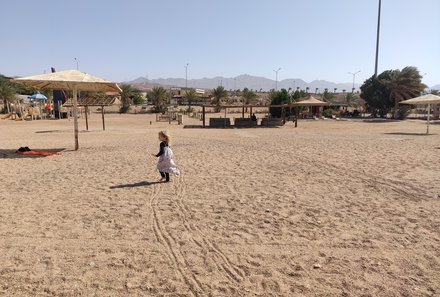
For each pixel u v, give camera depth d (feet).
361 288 12.37
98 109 233.14
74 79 44.80
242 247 15.84
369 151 46.26
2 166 36.04
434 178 29.63
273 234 17.35
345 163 37.14
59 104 141.90
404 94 150.20
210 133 77.25
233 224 18.75
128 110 208.23
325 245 16.05
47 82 46.01
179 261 14.49
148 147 50.21
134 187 26.81
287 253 15.23
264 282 12.82
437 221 19.13
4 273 13.52
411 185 27.20
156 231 17.75
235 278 13.12
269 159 39.86
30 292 12.19
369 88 161.89
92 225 18.58
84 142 57.41
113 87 51.83
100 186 27.14
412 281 12.84
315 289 12.33
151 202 22.81
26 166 35.96
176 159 39.86
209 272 13.58
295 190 25.90
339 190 25.90
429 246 15.87
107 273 13.50
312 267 13.96
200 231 17.76
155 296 11.91
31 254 15.16
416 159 39.45
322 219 19.52
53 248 15.76
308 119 144.15
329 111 162.50
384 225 18.56
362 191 25.59
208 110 237.04
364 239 16.70
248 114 196.75
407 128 95.35
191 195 24.53
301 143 55.67
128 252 15.34
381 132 80.64
